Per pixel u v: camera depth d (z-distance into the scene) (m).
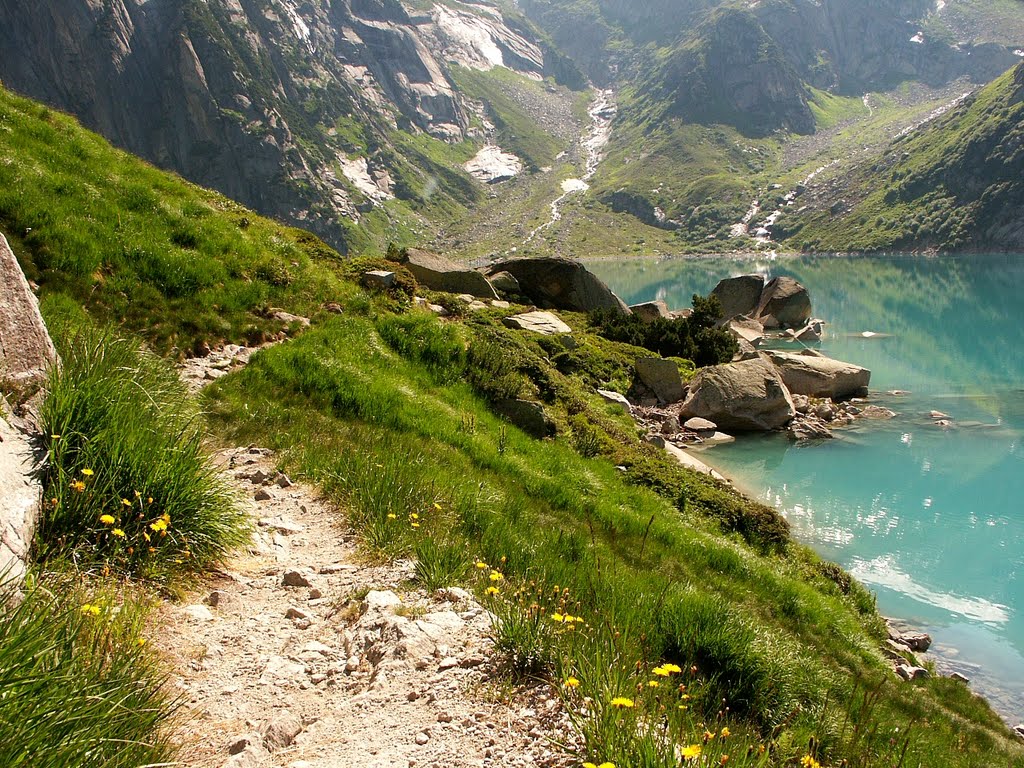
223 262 15.48
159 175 18.45
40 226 12.46
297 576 6.23
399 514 8.05
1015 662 12.45
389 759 3.91
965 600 14.56
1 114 15.38
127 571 5.37
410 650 5.03
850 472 21.98
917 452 23.95
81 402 6.01
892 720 8.42
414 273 30.95
